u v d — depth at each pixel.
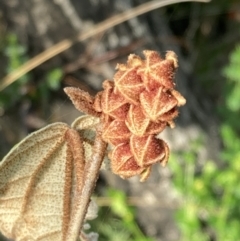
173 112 0.07
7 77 0.21
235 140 0.23
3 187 0.09
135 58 0.07
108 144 0.08
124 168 0.08
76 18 0.21
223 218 0.22
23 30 0.22
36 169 0.09
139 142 0.08
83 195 0.08
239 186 0.22
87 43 0.22
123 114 0.08
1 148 0.23
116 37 0.22
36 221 0.09
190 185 0.22
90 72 0.22
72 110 0.23
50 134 0.09
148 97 0.07
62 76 0.22
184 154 0.23
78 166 0.08
